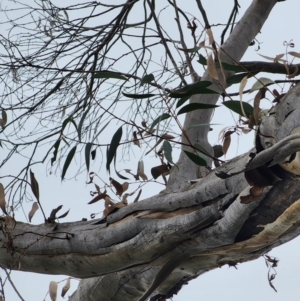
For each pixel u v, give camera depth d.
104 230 4.42
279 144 3.33
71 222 4.72
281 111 3.46
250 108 3.92
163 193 4.38
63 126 4.96
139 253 4.28
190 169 5.02
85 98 6.29
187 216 4.03
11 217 4.77
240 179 3.79
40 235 4.59
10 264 4.82
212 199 3.96
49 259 4.67
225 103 3.95
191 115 5.30
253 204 3.71
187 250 4.22
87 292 5.14
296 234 4.08
